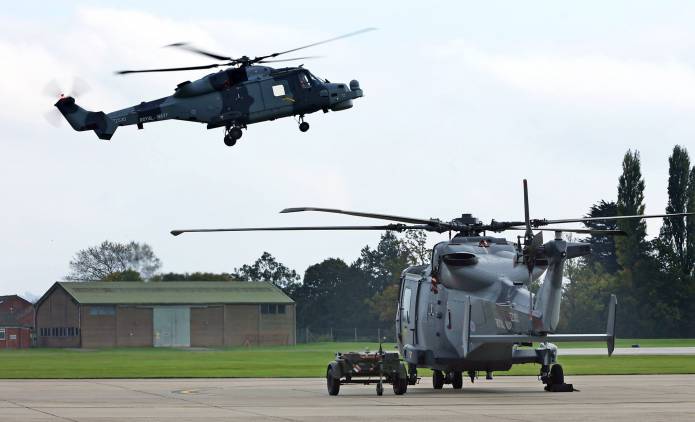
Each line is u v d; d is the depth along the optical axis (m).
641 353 128.62
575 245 52.03
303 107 92.44
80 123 88.31
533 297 53.59
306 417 41.78
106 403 49.88
